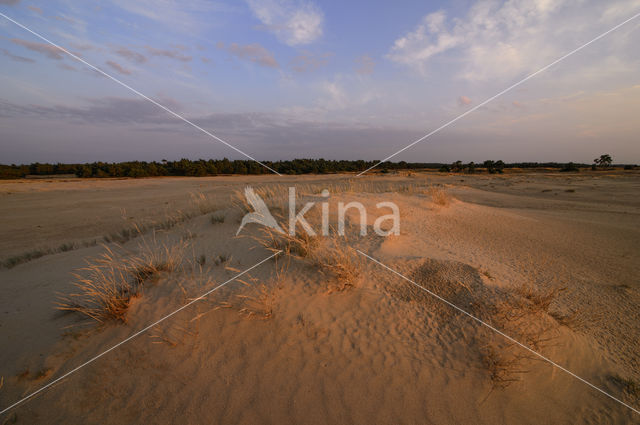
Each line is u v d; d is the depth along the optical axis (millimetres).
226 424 2590
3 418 2619
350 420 2600
